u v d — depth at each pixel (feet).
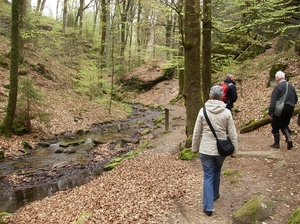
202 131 13.78
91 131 46.19
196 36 25.00
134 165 26.53
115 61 68.59
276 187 15.83
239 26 27.94
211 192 13.87
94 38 83.56
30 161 30.66
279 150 21.25
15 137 36.24
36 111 40.98
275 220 12.66
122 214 15.52
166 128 42.11
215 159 13.48
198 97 26.11
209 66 28.96
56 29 79.61
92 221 15.01
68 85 68.08
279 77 20.34
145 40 103.09
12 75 35.45
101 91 69.92
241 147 24.16
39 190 23.80
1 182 24.98
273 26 56.29
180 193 17.28
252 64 53.06
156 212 15.16
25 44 65.31
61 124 45.34
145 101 91.76
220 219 13.64
